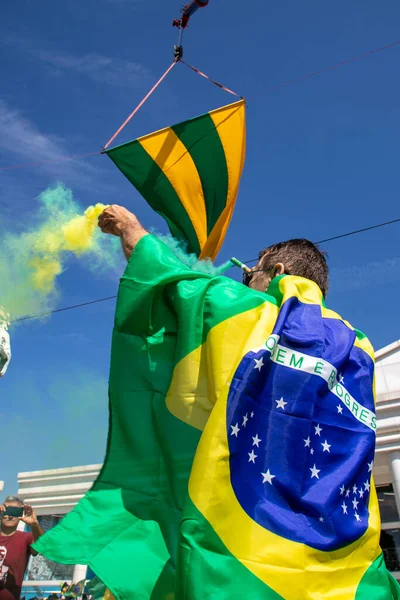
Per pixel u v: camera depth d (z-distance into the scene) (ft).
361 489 4.86
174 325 5.81
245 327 5.23
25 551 8.74
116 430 5.53
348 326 6.00
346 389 5.41
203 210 9.29
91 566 4.57
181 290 5.67
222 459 4.33
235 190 9.73
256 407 4.72
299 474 4.54
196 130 9.52
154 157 9.09
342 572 4.18
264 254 7.35
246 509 4.18
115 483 5.20
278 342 5.09
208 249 9.21
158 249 6.01
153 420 5.44
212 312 5.37
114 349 5.80
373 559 4.51
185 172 9.23
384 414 30.12
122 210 6.60
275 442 4.59
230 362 5.01
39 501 31.60
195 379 5.20
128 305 5.79
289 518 4.23
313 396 4.94
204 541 3.99
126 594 4.46
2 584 8.29
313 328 5.42
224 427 4.47
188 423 5.07
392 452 29.14
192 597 3.72
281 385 4.89
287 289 5.66
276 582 3.84
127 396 5.61
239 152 9.84
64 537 4.74
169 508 4.93
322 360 5.18
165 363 5.66
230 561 3.91
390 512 30.30
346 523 4.48
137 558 4.68
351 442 5.04
